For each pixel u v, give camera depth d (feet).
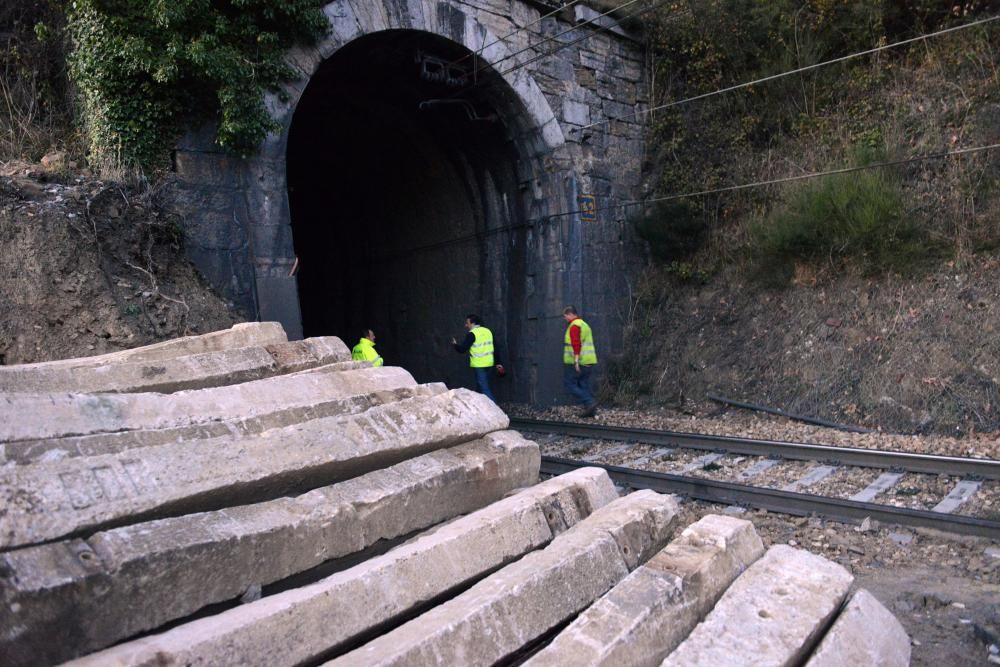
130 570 7.50
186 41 29.04
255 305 30.73
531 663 7.97
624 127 47.47
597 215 45.50
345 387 13.87
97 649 7.16
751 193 42.91
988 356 30.14
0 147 28.09
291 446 10.34
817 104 41.63
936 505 19.81
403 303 57.57
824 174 35.78
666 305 45.29
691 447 29.22
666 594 9.05
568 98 44.19
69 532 7.63
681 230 44.83
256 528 8.80
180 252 28.63
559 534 11.48
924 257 34.40
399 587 8.79
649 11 46.57
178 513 8.93
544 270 45.19
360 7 34.55
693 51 45.55
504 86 41.24
